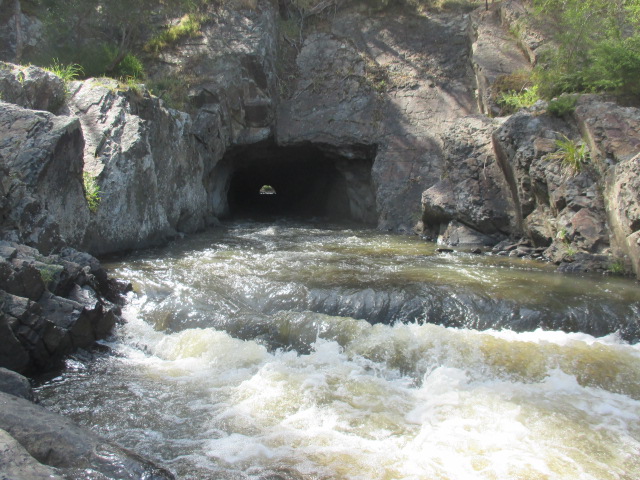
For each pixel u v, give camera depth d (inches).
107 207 421.7
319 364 258.5
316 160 792.3
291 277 351.9
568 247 413.4
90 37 636.7
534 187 458.0
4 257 248.8
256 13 735.1
